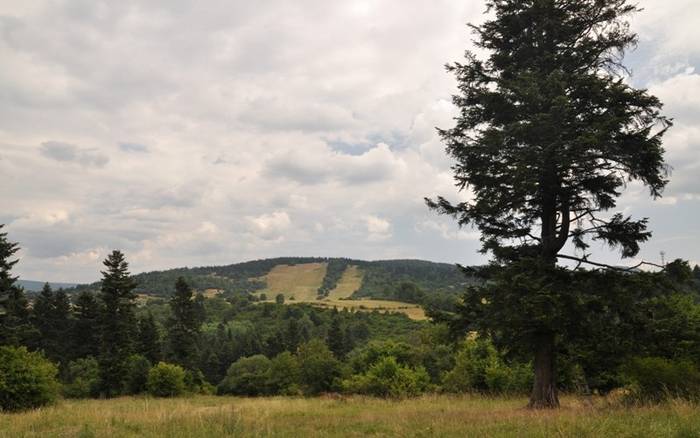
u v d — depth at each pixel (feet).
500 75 53.06
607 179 48.01
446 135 53.06
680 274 42.14
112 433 37.96
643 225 47.37
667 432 27.53
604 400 51.42
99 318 184.03
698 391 43.16
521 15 51.39
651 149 44.01
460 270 52.31
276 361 194.80
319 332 362.53
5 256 143.23
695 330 45.52
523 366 86.53
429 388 101.86
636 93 45.14
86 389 176.04
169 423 42.09
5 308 148.25
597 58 51.03
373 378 98.78
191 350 218.59
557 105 42.83
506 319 44.70
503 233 51.96
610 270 44.55
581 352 53.93
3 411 68.59
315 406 65.77
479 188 51.52
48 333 234.58
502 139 46.24
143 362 179.22
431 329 153.99
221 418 42.83
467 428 34.30
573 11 50.96
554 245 49.73
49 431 39.75
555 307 41.73
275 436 34.65
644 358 47.44
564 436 28.14
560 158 43.45
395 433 35.24
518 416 39.65
